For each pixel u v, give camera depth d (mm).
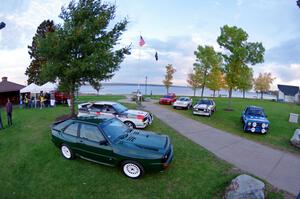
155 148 6629
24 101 22125
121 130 7719
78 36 11594
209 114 18328
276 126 15742
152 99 36844
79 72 11727
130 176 6695
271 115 21281
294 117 17469
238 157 8766
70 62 12078
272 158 8867
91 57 11414
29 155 8367
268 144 10961
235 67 21047
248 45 20250
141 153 6457
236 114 20156
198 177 6863
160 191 6113
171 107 24719
